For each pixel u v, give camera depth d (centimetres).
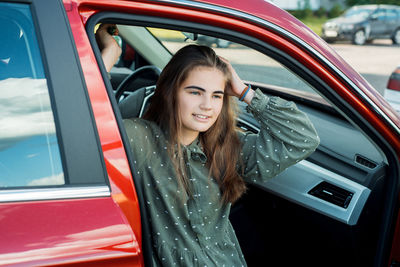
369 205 173
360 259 182
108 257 95
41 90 98
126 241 98
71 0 103
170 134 137
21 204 93
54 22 101
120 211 101
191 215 139
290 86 264
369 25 1408
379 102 149
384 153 160
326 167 188
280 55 134
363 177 179
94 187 100
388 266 170
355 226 176
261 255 217
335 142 202
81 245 93
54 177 97
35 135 97
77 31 104
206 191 142
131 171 107
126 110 211
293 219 200
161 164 137
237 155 150
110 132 105
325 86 142
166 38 242
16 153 96
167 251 135
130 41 243
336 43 1434
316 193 186
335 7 1816
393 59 1177
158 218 136
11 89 98
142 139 136
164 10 113
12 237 88
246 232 215
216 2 121
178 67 136
